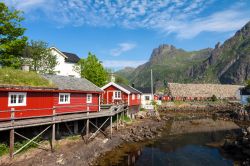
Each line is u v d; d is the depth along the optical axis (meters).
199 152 30.36
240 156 28.08
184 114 72.56
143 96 80.44
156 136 38.59
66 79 33.12
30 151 22.16
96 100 35.47
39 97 25.78
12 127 19.53
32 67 44.12
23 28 35.00
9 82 23.66
